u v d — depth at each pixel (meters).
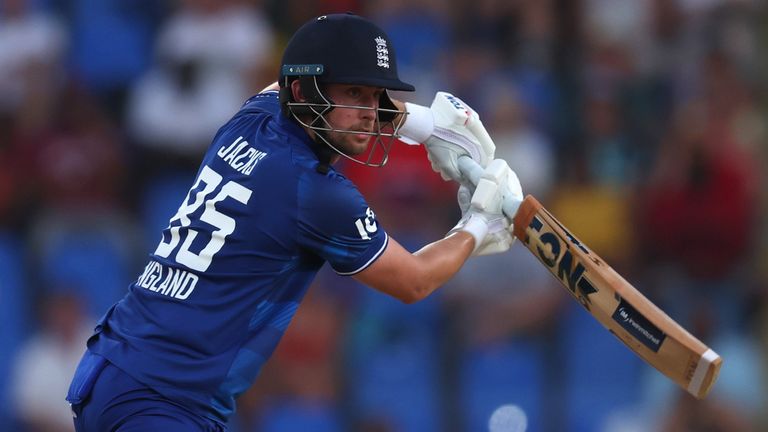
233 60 28.47
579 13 31.61
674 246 28.73
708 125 29.70
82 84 29.12
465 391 27.28
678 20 31.97
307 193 11.80
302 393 26.16
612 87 30.88
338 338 26.77
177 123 28.25
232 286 11.84
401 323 27.17
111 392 11.77
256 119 12.56
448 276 12.81
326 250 12.02
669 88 31.23
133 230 27.89
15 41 28.84
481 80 29.56
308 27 12.04
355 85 11.90
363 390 26.67
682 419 25.95
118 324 12.13
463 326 27.59
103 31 29.33
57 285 26.64
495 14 30.84
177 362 11.73
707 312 28.19
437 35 30.34
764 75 31.38
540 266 27.89
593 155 29.88
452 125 13.73
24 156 28.08
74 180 27.92
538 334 27.77
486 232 13.30
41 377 25.77
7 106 28.53
